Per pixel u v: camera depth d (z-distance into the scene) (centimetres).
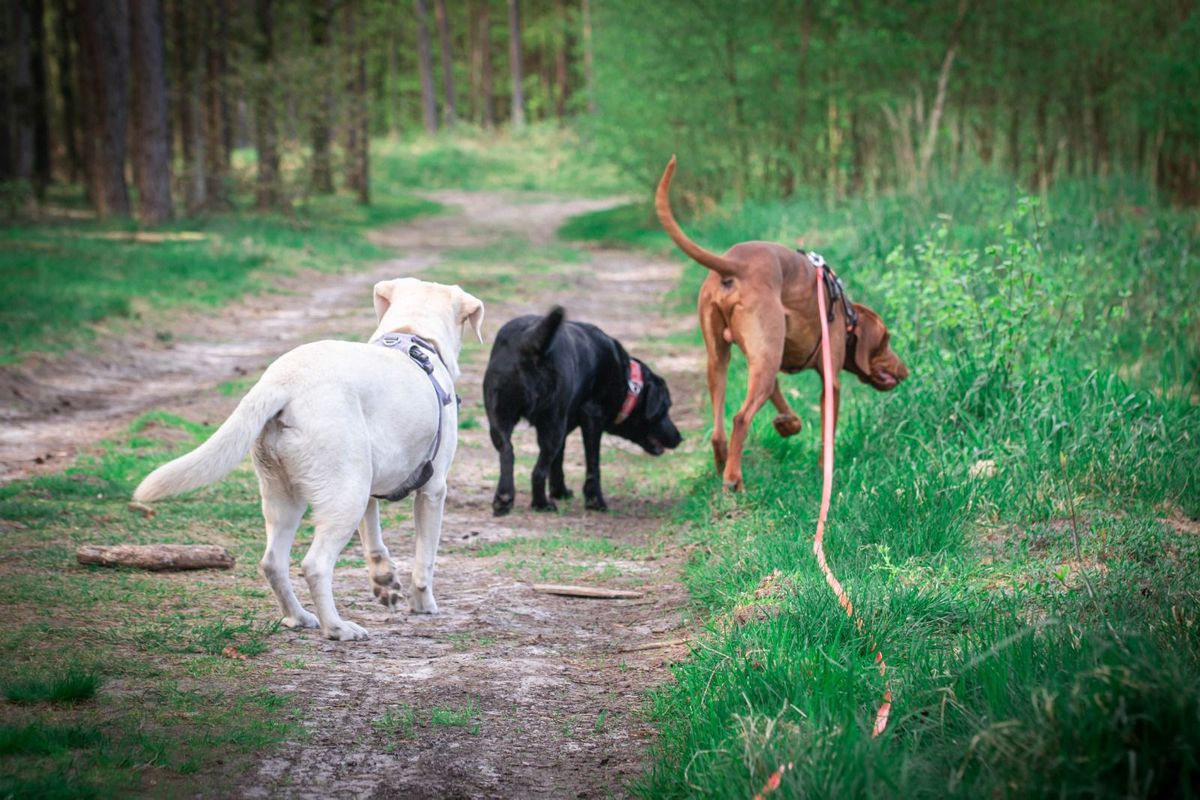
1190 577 534
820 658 444
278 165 3266
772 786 335
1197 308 1062
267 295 2052
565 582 666
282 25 3647
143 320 1648
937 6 2548
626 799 377
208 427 1053
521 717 448
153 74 2877
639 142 3234
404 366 546
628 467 1025
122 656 481
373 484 540
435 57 8438
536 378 796
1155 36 2431
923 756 355
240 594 595
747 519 734
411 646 534
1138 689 311
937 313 950
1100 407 772
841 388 1067
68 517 725
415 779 387
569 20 6688
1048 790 298
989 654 389
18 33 3350
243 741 402
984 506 673
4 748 372
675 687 470
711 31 2908
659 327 1750
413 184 5222
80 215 3175
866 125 2666
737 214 2661
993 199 1603
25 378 1223
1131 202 1970
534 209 4444
